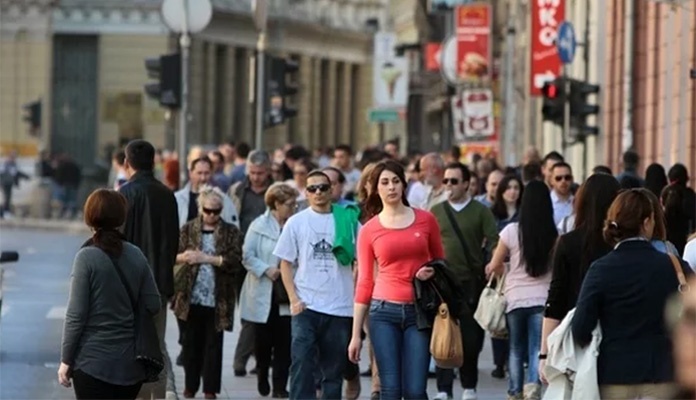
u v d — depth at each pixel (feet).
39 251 272.72
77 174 392.27
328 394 102.53
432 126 518.78
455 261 119.65
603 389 74.23
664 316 73.67
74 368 81.10
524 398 108.88
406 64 335.26
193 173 128.98
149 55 456.86
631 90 194.90
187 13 180.04
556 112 192.75
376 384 104.06
